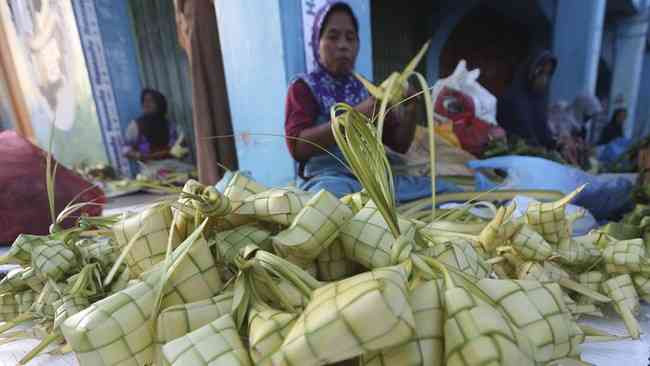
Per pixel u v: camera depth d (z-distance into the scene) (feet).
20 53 8.87
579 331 0.68
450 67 6.06
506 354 0.50
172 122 8.61
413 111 3.67
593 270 1.35
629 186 3.13
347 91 3.64
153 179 6.83
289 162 4.17
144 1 7.99
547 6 5.78
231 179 1.07
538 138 5.88
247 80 4.29
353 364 0.68
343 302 0.51
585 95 6.09
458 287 0.58
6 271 1.88
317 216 0.78
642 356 1.04
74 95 8.33
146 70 8.43
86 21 7.66
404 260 0.65
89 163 8.49
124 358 0.69
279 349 0.54
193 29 4.67
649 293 1.25
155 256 0.92
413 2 5.81
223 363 0.59
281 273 0.67
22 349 1.29
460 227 1.20
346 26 3.51
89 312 0.70
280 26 3.69
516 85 6.03
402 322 0.48
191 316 0.70
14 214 2.61
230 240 0.89
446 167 3.81
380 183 0.73
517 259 1.24
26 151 2.81
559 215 1.28
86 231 1.42
